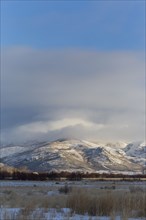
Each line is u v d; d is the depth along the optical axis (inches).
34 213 721.0
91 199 898.7
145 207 852.0
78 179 7613.2
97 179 7805.1
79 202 902.4
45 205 960.3
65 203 975.0
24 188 2869.1
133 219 751.1
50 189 2635.3
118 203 871.1
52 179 7327.8
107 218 759.1
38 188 2869.1
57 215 778.2
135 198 920.9
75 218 740.0
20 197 1409.9
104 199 877.8
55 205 989.8
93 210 858.8
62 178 7696.9
